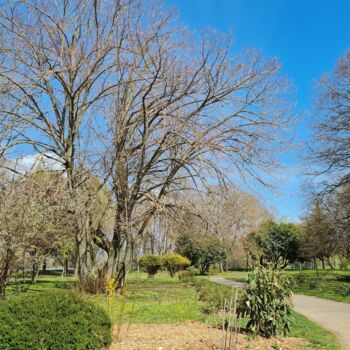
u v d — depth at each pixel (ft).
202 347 20.20
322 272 122.42
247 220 119.55
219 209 52.90
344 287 67.56
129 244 52.42
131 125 50.67
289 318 24.27
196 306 39.04
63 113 54.54
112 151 49.70
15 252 32.96
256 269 24.07
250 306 23.40
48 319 17.78
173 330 24.58
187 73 51.70
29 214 33.37
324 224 81.61
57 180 46.42
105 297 44.62
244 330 25.31
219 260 126.62
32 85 47.83
